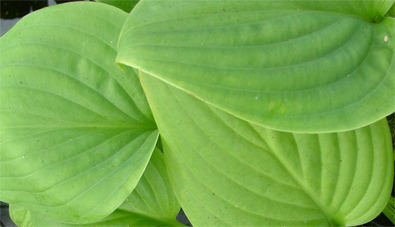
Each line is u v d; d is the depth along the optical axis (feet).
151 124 1.59
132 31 1.28
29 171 1.55
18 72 1.55
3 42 1.58
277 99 1.28
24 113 1.55
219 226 1.54
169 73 1.25
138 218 1.73
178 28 1.29
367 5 1.38
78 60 1.55
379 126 1.47
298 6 1.34
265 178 1.52
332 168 1.51
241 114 1.27
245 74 1.28
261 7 1.32
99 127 1.57
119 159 1.55
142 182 1.72
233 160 1.50
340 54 1.32
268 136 1.48
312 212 1.56
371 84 1.31
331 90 1.30
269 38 1.30
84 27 1.55
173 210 1.74
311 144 1.49
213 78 1.26
